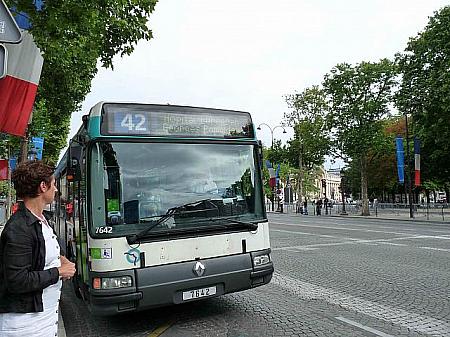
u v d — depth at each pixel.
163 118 6.12
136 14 8.32
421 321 6.20
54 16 6.62
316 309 7.04
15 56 6.98
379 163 57.88
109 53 9.22
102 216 5.53
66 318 7.18
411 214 36.25
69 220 9.13
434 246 14.70
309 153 52.88
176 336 5.84
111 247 5.42
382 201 74.81
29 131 18.33
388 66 39.62
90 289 5.44
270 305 7.39
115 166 5.71
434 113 29.97
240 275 6.17
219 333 5.88
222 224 6.18
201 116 6.41
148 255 5.59
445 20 28.66
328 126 42.38
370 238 18.00
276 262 12.30
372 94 40.66
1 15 3.91
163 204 5.89
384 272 10.08
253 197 6.66
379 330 5.84
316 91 49.62
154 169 5.94
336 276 9.84
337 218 39.19
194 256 5.88
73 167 6.49
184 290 5.74
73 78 14.59
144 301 5.46
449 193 64.25
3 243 2.94
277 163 63.56
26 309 2.92
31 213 3.08
